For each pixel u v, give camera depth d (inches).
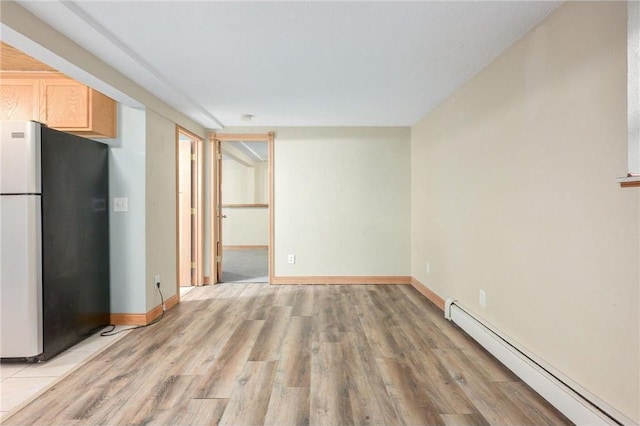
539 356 80.4
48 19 74.5
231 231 336.8
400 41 87.8
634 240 56.3
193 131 171.0
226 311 139.5
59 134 100.6
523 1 70.4
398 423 67.6
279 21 78.1
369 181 186.9
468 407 72.6
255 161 404.5
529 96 82.7
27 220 91.0
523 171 85.5
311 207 186.7
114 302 124.1
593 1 63.6
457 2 70.8
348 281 187.3
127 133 123.9
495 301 99.7
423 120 165.9
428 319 128.9
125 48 90.7
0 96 112.7
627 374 57.9
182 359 95.4
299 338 110.3
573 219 69.2
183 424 67.5
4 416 69.9
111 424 67.4
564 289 72.0
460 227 123.6
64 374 87.2
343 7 72.4
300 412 71.2
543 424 66.9
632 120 49.8
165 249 140.2
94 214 116.1
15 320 91.1
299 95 131.6
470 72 109.1
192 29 81.7
